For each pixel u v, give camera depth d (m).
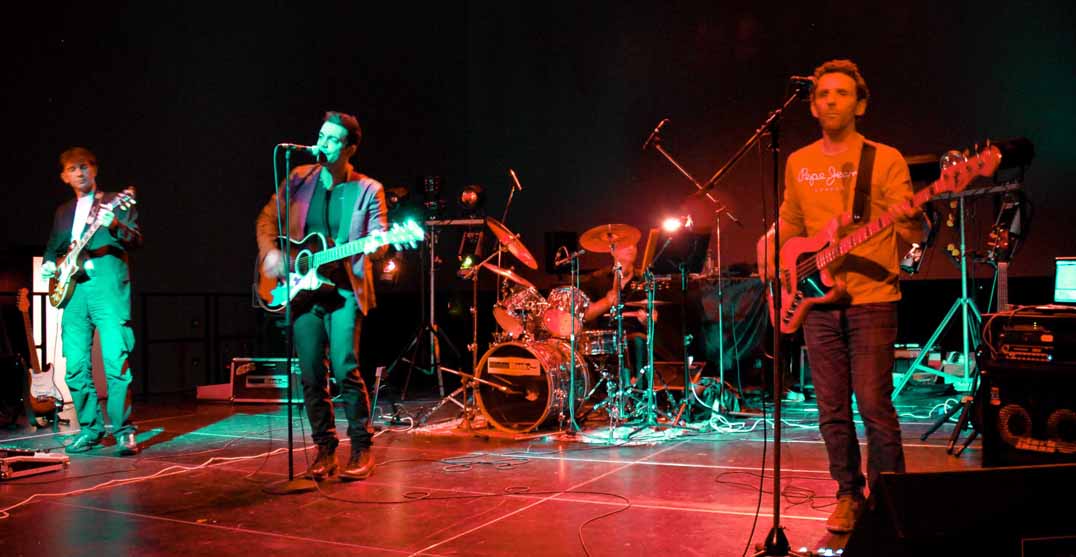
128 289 5.09
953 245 7.03
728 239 9.11
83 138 7.52
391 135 10.20
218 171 8.66
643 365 6.43
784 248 3.12
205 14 8.48
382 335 9.70
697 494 3.63
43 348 7.05
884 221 2.83
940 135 8.12
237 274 8.91
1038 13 7.66
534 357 5.38
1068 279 4.79
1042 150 7.62
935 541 1.97
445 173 10.95
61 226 5.17
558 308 5.73
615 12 9.99
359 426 4.10
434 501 3.58
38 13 7.20
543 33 10.56
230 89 8.73
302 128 9.45
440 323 10.03
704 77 9.38
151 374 8.07
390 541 2.98
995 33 7.85
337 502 3.58
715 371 7.06
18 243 7.11
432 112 10.86
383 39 10.23
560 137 10.41
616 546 2.87
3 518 3.39
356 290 3.94
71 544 3.02
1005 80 7.81
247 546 2.96
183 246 8.34
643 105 9.77
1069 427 3.43
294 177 4.13
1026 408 3.53
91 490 3.91
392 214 7.47
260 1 8.98
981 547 1.96
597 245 5.69
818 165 3.11
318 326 4.04
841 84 2.99
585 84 10.22
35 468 4.29
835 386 3.07
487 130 11.04
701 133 9.38
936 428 4.78
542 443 5.12
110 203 5.02
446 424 5.95
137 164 7.90
